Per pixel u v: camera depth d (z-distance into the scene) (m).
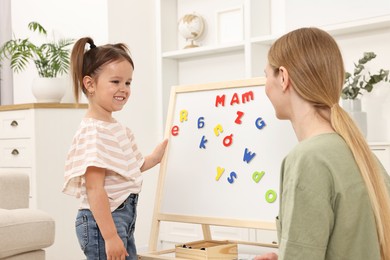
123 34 3.66
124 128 2.09
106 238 1.84
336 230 1.14
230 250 2.01
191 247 2.08
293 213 1.13
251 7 3.33
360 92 3.06
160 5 3.78
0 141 3.47
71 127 3.39
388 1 2.85
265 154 1.99
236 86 2.11
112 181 1.93
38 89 3.60
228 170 2.06
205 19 3.77
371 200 1.15
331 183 1.14
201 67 3.80
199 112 2.19
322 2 3.08
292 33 1.30
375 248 1.14
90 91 2.01
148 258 2.01
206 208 2.08
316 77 1.23
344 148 1.18
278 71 1.29
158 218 2.19
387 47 2.98
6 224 2.03
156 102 3.84
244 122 2.06
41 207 3.24
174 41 3.89
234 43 3.40
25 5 4.20
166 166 2.22
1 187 2.35
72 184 1.99
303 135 1.26
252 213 1.98
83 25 3.75
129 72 2.02
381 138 3.01
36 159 3.24
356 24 2.91
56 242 3.28
